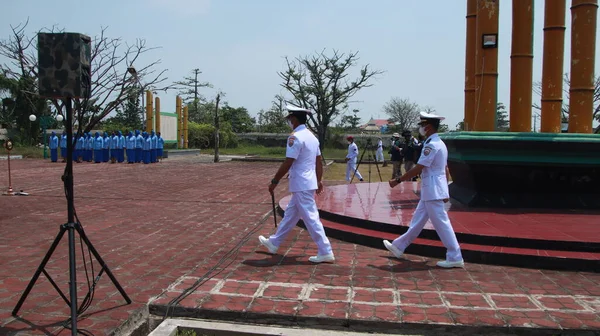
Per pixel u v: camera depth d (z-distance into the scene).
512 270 5.44
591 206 8.25
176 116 35.66
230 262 5.71
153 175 18.38
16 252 6.11
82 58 3.67
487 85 9.06
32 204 10.31
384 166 26.45
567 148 7.93
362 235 6.71
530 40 8.72
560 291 4.69
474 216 7.46
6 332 3.66
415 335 3.86
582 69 8.58
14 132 32.69
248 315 4.08
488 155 8.20
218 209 9.89
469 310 4.14
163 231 7.59
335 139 41.44
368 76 35.38
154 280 4.99
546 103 8.82
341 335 3.82
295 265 5.57
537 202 8.36
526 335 3.79
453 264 5.48
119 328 3.77
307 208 5.64
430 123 5.47
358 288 4.73
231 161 28.61
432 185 5.39
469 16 10.14
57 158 26.08
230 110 52.72
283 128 51.38
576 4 8.59
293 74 35.00
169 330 3.87
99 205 10.30
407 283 4.91
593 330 3.77
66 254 6.04
